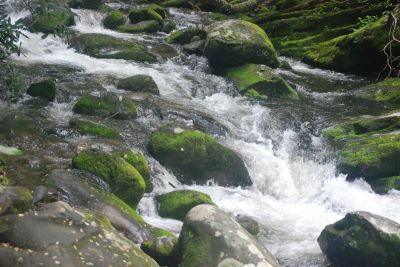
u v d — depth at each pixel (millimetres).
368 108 9461
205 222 4172
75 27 12406
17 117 6918
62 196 5020
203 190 6578
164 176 6500
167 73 10266
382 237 4676
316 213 6551
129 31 13109
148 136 7129
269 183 7184
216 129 7859
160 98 8633
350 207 6684
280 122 8516
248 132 8133
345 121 8664
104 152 5758
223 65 10727
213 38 10625
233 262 3916
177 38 12188
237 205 6391
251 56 10727
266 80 9773
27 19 10453
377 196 6879
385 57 11648
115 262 3529
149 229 4980
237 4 17734
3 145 6172
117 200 5180
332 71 12344
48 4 6805
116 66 10133
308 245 5438
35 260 3299
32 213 3658
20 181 5250
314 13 14883
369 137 7820
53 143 6457
